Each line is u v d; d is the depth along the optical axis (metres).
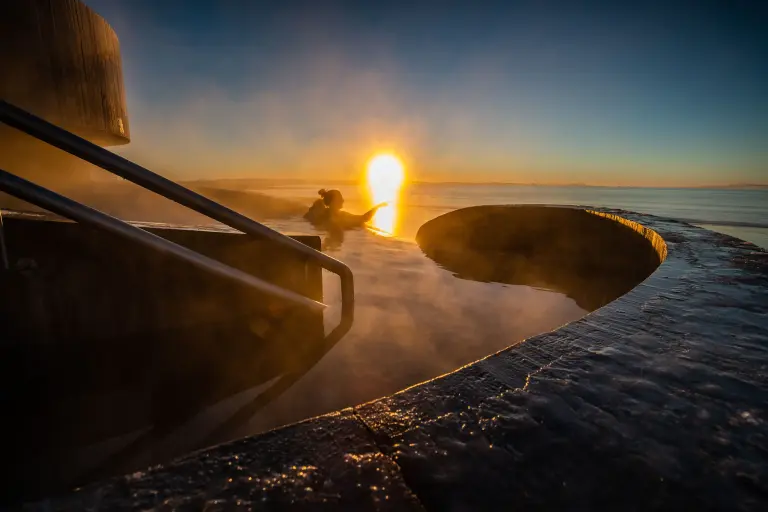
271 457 0.94
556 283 5.44
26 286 2.47
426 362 2.78
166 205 7.72
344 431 1.05
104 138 5.54
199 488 0.83
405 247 7.96
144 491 0.82
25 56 3.99
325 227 10.59
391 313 3.84
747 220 26.75
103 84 5.15
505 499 0.82
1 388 2.26
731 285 2.36
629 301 2.10
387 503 0.81
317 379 2.50
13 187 1.84
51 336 2.55
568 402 1.18
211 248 3.02
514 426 1.06
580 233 6.69
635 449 0.97
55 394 2.23
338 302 4.14
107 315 2.72
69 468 1.69
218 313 3.02
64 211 1.99
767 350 1.51
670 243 3.69
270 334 3.16
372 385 2.44
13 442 1.85
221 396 2.29
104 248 2.69
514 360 1.45
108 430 1.95
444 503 0.81
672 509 0.80
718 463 0.92
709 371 1.35
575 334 1.69
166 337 2.87
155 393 2.30
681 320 1.82
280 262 3.21
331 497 0.82
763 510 0.79
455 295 4.65
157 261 2.83
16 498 1.51
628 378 1.32
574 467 0.91
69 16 4.50
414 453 0.96
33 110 4.11
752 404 1.16
